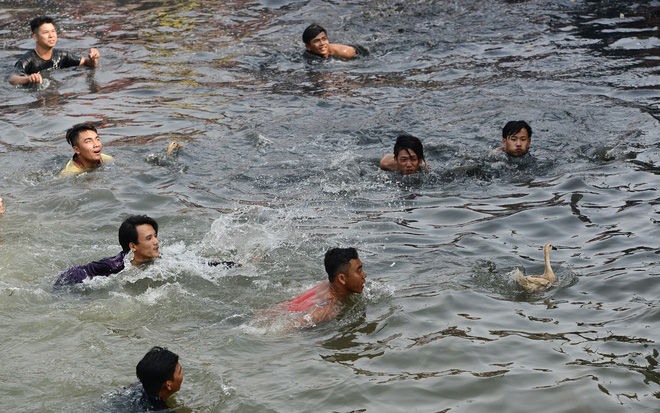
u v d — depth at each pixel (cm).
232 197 937
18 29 1852
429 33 1714
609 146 1030
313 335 612
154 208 903
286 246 785
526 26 1731
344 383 537
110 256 767
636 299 642
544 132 1111
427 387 530
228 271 730
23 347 598
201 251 777
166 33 1806
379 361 566
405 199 918
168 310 658
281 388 535
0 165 1062
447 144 1074
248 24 1861
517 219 834
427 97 1311
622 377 529
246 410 511
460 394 522
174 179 998
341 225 841
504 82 1366
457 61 1521
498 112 1205
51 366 570
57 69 1556
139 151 1105
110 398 527
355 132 1156
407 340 595
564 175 957
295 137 1148
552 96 1274
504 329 605
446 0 1958
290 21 1866
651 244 748
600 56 1490
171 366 512
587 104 1223
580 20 1755
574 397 510
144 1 2106
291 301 668
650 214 823
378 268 727
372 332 611
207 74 1511
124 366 568
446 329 608
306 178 991
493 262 728
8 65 1568
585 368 543
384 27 1772
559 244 766
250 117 1248
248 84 1442
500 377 538
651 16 1753
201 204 914
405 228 827
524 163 1006
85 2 2108
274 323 630
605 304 639
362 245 784
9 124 1248
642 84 1310
